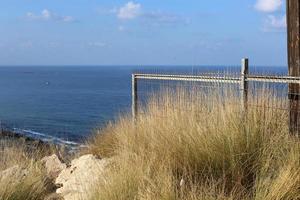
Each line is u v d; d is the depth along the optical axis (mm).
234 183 6293
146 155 7219
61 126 36375
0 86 127812
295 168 6039
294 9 7336
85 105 57406
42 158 10023
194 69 10180
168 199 5812
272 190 5754
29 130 33344
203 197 5734
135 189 6262
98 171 7449
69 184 7852
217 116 7496
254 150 6703
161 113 8609
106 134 10508
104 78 182500
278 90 7512
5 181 7562
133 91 9867
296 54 7344
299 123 7168
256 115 7234
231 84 7785
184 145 7164
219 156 6770
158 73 9508
